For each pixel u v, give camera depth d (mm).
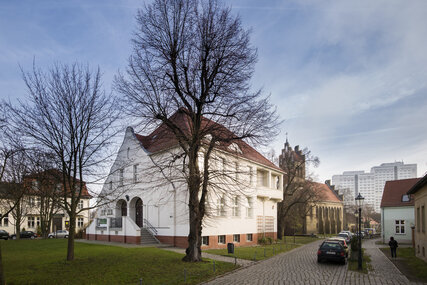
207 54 17562
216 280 14383
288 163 48969
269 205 37594
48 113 15938
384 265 20375
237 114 17859
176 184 25547
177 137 17844
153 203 27484
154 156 26359
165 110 17859
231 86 17984
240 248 28156
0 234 40000
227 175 18031
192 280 13688
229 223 28969
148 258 18078
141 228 27578
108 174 17859
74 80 16672
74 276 13375
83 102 16609
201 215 17859
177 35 17703
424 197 22156
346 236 46312
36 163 16016
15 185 20375
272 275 15914
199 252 17875
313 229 71750
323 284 13945
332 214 84500
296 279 14961
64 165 16188
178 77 18172
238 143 18172
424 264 20203
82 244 25891
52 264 15922
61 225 54219
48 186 18750
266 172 36938
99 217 31469
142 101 17703
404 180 45781
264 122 17750
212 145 18078
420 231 24109
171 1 17703
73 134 16281
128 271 14539
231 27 17938
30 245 25703
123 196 30078
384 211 43781
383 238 43250
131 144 29688
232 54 17703
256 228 33406
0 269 10648
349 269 18500
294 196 47938
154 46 17797
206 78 17828
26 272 14078
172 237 25375
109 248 22531
